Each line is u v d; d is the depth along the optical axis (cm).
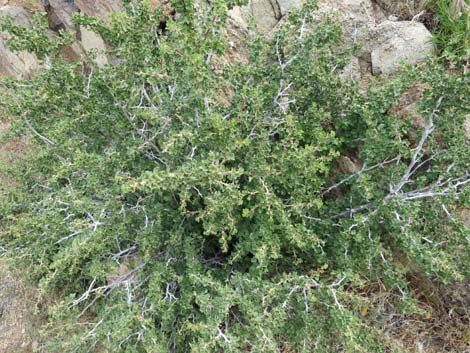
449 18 299
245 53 358
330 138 267
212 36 229
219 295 259
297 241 245
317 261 282
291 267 302
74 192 282
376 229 281
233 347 215
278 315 232
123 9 394
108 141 343
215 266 316
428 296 287
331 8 317
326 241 288
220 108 289
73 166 269
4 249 318
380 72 325
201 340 217
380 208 258
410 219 240
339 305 231
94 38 436
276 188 274
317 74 278
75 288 330
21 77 511
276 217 259
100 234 258
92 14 430
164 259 296
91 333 254
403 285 257
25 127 326
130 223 294
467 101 239
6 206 346
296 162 245
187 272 282
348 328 220
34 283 343
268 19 358
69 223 272
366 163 275
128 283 267
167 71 272
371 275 277
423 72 252
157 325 292
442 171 258
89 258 320
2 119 475
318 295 255
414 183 283
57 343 262
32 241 317
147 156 301
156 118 256
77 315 280
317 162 254
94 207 276
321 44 287
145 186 215
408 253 248
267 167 248
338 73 312
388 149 268
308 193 275
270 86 294
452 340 271
